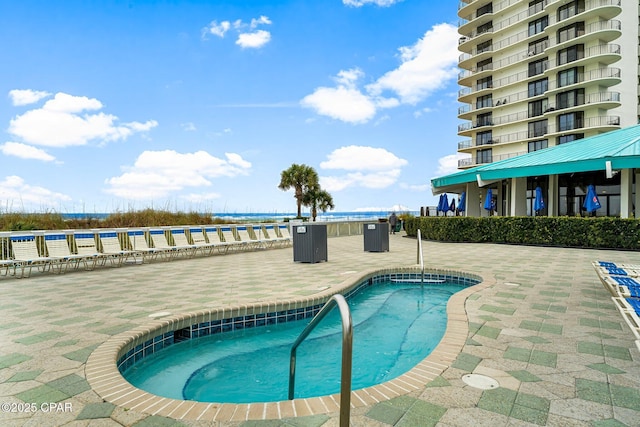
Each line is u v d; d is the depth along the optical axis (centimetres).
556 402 232
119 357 323
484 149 4359
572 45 3456
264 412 221
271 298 527
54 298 541
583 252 1177
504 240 1512
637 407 226
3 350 325
